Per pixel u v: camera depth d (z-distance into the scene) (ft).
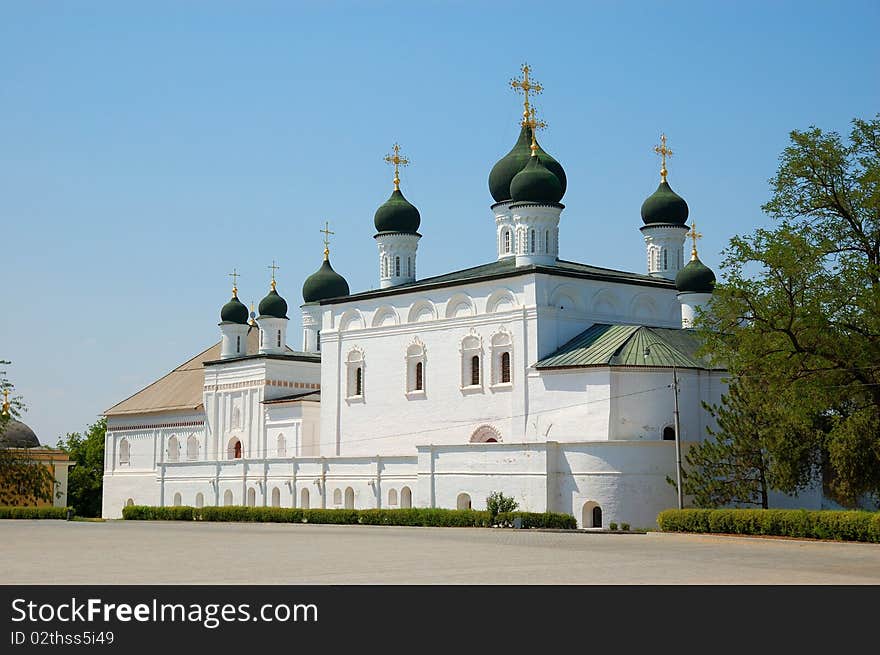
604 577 92.38
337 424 256.52
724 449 179.93
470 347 230.89
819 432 161.68
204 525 220.64
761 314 150.30
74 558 116.78
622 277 233.96
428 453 217.97
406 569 100.63
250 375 296.71
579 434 207.51
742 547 135.54
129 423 329.52
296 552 125.39
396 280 271.08
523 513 192.75
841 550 130.41
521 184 234.99
